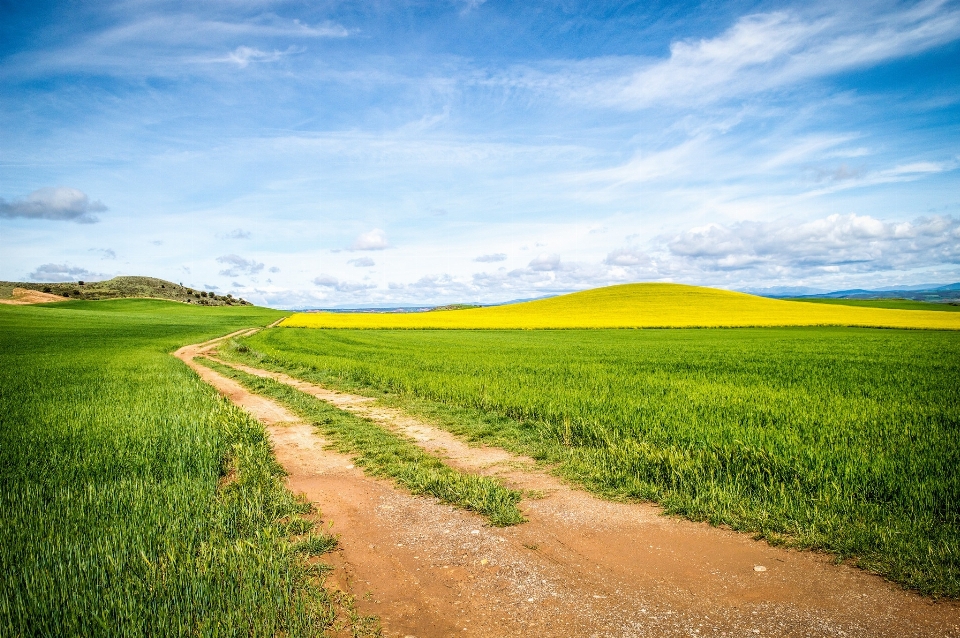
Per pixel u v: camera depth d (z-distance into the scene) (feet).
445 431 36.11
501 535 18.61
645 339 137.49
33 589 12.97
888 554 15.55
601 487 23.68
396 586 15.05
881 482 20.18
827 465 22.21
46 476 22.31
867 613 13.10
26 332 159.02
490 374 58.54
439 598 14.35
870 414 32.86
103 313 291.99
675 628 12.64
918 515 17.85
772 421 31.65
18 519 17.34
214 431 30.89
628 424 31.55
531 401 39.60
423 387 50.21
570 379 52.85
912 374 58.18
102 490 20.31
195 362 90.94
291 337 149.07
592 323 201.16
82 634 11.60
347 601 14.12
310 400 48.44
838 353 90.43
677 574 15.46
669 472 23.35
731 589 14.49
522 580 15.26
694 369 64.03
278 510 20.48
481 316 254.27
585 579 15.28
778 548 17.04
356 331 184.85
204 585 13.21
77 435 29.71
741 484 21.44
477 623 13.10
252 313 346.74
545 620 13.14
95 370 65.57
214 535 16.30
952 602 13.42
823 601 13.73
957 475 20.18
